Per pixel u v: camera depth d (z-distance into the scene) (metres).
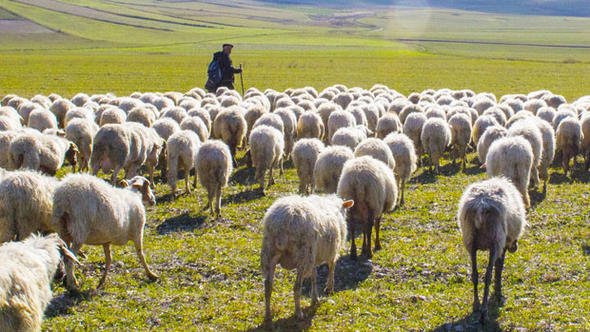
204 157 19.22
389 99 40.00
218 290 14.16
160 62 93.12
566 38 181.62
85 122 24.06
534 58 113.88
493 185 13.09
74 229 12.66
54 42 143.62
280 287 14.38
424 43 159.75
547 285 14.35
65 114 31.44
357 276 15.02
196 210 20.12
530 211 20.08
